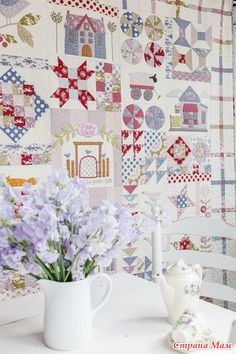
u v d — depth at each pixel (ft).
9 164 5.22
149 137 6.46
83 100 5.79
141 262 6.38
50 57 5.48
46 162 5.50
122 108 6.16
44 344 3.24
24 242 2.95
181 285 3.53
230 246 7.39
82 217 3.05
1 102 5.13
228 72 7.29
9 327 3.59
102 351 3.12
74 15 5.66
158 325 3.56
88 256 2.93
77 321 3.15
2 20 5.10
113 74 6.06
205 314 3.75
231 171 7.38
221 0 7.16
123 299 4.15
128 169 6.25
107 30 5.98
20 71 5.26
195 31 6.89
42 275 3.13
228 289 5.15
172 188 6.72
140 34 6.31
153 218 3.43
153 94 6.47
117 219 3.10
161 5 6.51
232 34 7.32
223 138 7.27
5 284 5.21
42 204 2.92
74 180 3.20
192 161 6.93
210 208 7.16
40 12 5.39
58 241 2.97
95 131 5.91
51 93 5.51
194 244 6.97
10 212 2.93
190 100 6.88
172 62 6.65
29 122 5.35
